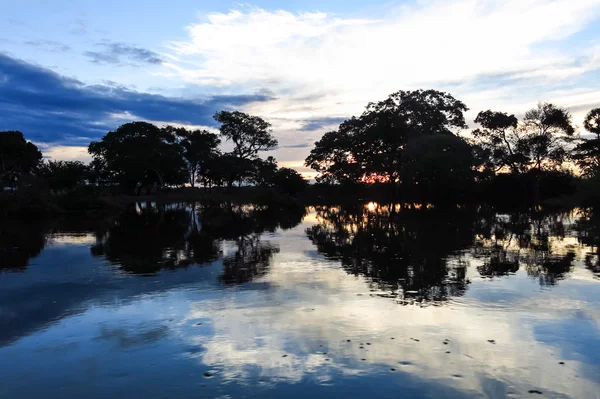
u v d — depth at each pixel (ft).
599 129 147.64
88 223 75.66
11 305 23.35
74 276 30.71
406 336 18.06
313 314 21.15
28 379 14.58
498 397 12.96
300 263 35.27
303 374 14.58
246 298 24.26
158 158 215.92
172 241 50.01
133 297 24.73
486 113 150.71
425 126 143.64
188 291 26.02
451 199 136.98
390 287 26.71
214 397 13.14
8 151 175.01
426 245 44.96
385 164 142.72
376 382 13.94
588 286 26.78
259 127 252.62
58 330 19.35
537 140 142.61
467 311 21.57
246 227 68.13
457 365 15.19
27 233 59.06
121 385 14.03
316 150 172.55
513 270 31.81
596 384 13.78
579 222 72.02
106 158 222.28
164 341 17.80
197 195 215.72
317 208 130.11
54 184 128.47
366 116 153.07
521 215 90.38
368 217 88.17
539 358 15.80
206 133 254.88
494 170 153.17
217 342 17.61
